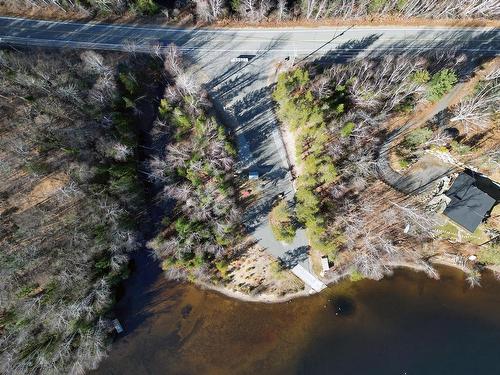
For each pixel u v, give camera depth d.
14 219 61.44
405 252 68.69
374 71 65.25
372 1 66.38
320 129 61.28
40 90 59.53
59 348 57.56
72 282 58.16
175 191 62.94
